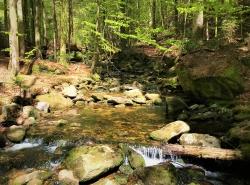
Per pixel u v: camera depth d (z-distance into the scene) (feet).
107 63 83.41
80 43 95.86
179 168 30.27
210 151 30.94
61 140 35.94
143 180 27.86
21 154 33.76
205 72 50.44
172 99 49.75
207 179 29.40
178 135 35.55
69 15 86.89
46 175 28.60
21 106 47.88
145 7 115.14
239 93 46.98
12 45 59.82
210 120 42.57
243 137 32.14
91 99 56.65
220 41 67.92
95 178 28.07
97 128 40.55
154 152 32.53
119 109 51.47
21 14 71.72
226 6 57.47
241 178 29.68
